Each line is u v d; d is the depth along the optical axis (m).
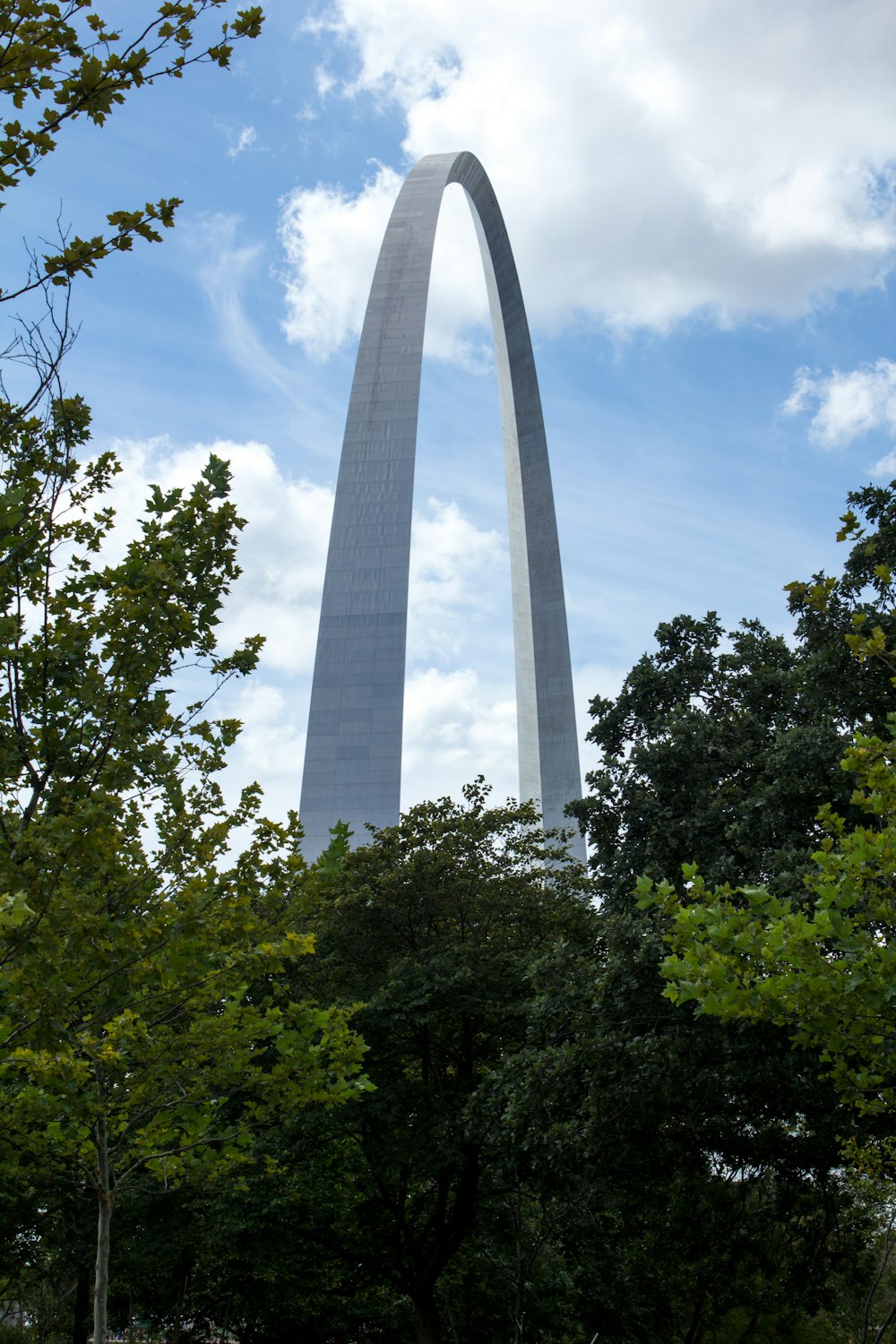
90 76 7.41
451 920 26.78
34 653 10.06
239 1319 31.02
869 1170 17.45
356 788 63.50
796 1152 20.70
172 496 11.23
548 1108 18.41
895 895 9.94
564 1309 30.84
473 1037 27.12
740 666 24.72
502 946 25.88
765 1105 19.16
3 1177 16.48
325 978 26.33
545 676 76.44
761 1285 26.59
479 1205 26.56
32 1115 11.20
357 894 25.03
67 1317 33.75
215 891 10.64
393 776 63.59
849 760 10.35
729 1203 21.92
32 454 10.32
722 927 9.22
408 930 26.67
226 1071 12.12
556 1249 28.73
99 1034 11.72
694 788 22.14
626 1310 29.44
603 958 21.11
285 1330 30.98
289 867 11.53
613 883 22.55
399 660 66.00
